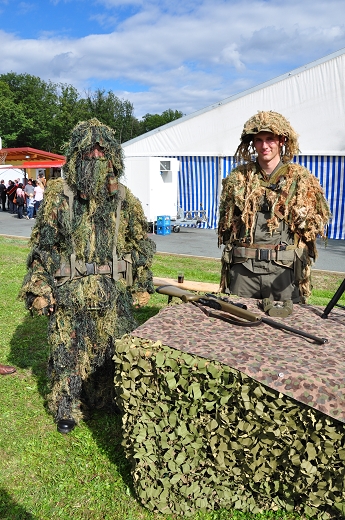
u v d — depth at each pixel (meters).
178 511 2.39
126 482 2.67
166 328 2.50
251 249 3.06
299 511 2.30
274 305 2.80
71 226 2.90
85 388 3.34
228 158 15.52
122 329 3.15
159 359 2.20
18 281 7.43
